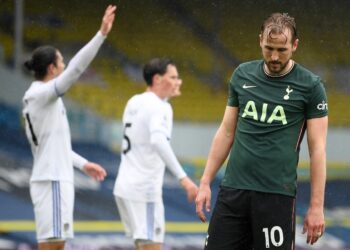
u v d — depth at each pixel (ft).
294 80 37.32
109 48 162.50
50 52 52.44
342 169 149.28
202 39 166.40
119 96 155.33
